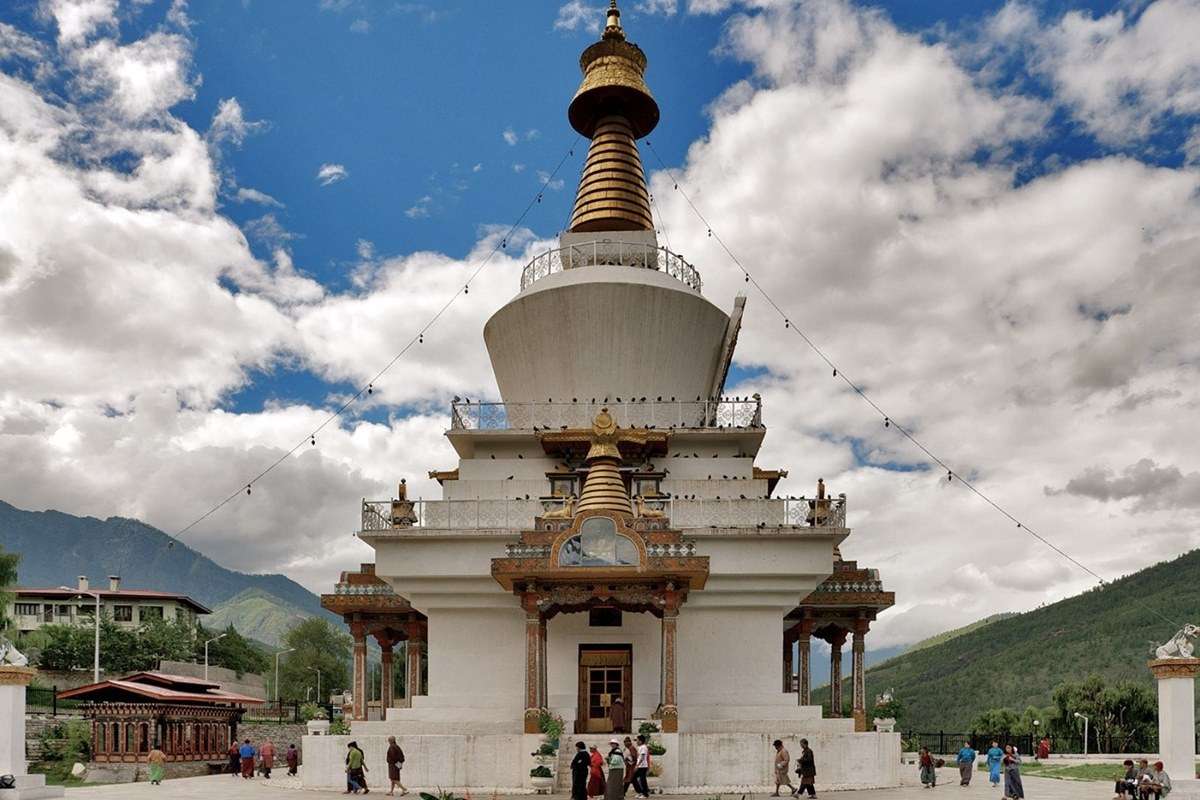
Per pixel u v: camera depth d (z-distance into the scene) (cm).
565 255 4422
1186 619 10981
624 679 3569
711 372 4375
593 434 3638
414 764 3228
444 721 3481
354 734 3431
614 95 4638
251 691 8525
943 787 3616
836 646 4194
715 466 3922
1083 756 6550
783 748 3091
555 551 3238
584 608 3353
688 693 3547
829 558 3553
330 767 3391
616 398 4084
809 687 3866
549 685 3569
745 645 3584
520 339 4184
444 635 3628
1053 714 8431
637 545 3238
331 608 4031
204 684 5472
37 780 2948
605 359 4094
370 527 3631
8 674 2927
